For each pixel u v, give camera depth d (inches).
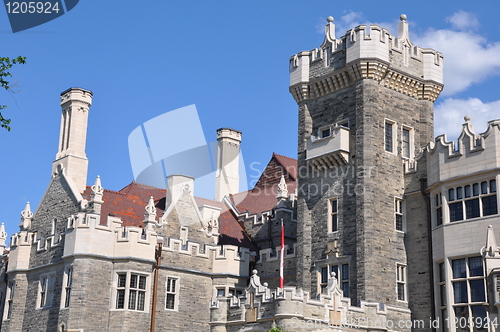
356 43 1706.4
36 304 1808.6
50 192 1947.6
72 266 1676.9
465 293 1466.5
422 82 1784.0
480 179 1483.8
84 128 2001.7
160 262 1755.7
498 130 1476.4
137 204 1983.3
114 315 1660.9
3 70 957.8
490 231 1400.1
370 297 1552.7
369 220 1605.6
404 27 1804.9
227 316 1584.6
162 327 1723.7
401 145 1723.7
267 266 1870.1
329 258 1664.6
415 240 1638.8
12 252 1931.6
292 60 1867.6
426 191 1627.7
